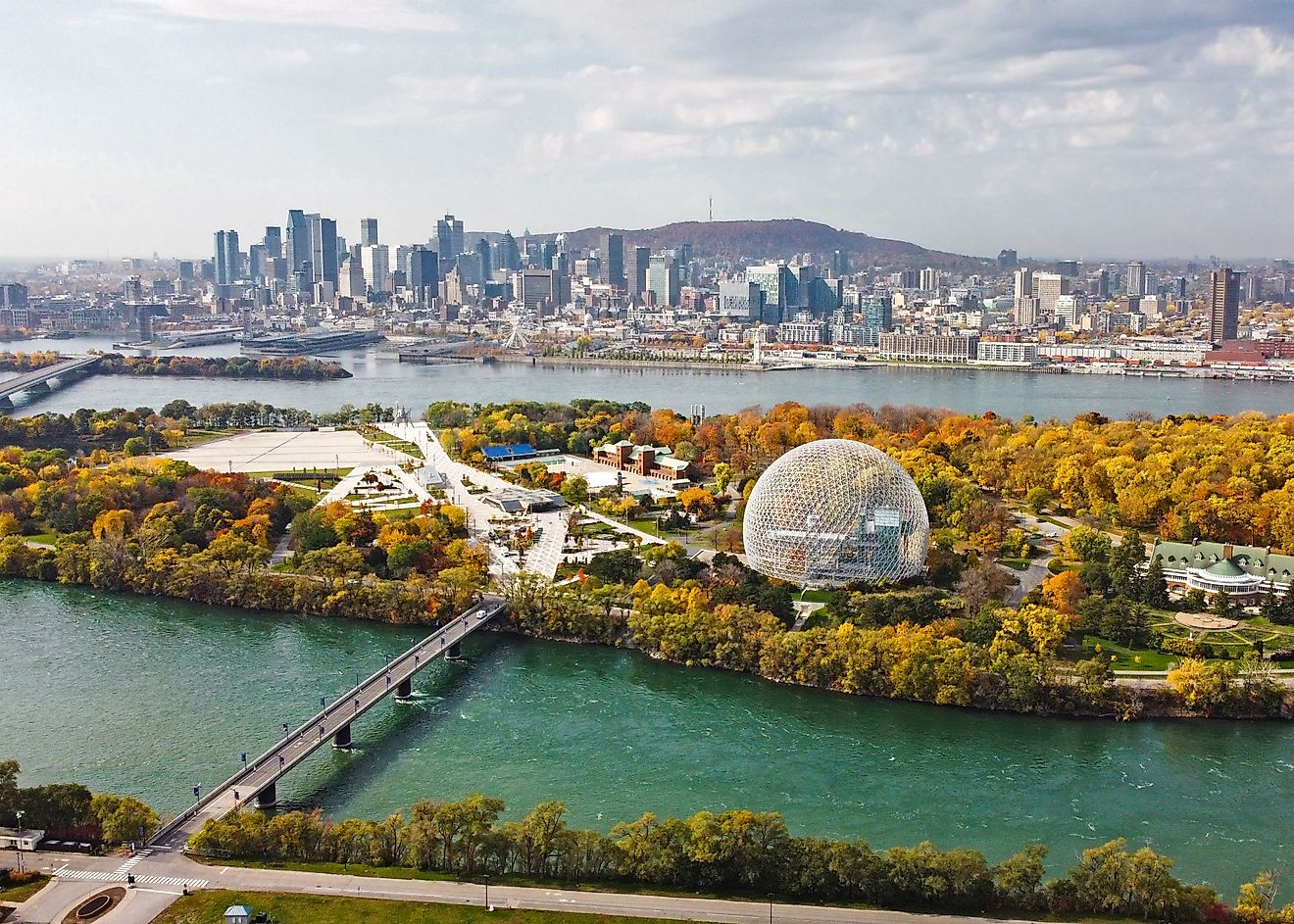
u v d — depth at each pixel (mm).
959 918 198125
